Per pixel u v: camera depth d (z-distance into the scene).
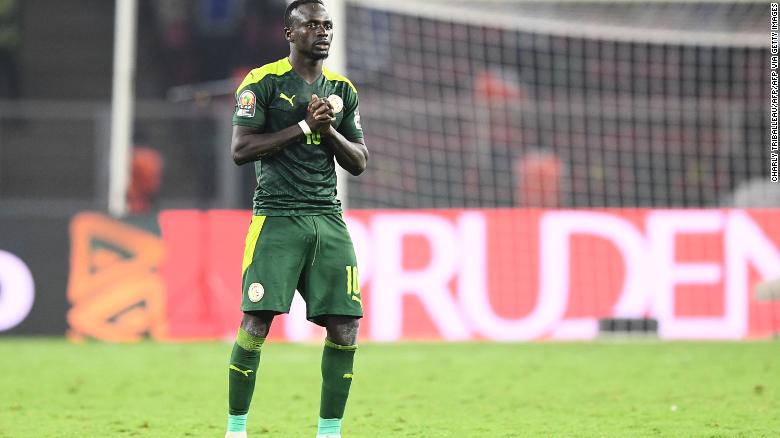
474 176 56.19
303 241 18.94
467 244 48.34
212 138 69.69
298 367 37.03
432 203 55.34
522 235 48.50
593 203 57.41
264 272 18.81
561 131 57.50
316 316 19.19
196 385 32.25
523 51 57.28
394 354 41.72
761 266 48.22
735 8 56.09
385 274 48.00
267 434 22.67
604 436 22.16
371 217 48.19
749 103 57.84
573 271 48.53
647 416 25.16
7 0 77.81
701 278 48.34
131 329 48.06
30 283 48.22
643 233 48.50
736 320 48.19
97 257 48.38
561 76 57.53
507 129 57.00
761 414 25.25
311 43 19.20
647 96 58.03
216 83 72.31
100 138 69.88
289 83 19.28
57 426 24.05
